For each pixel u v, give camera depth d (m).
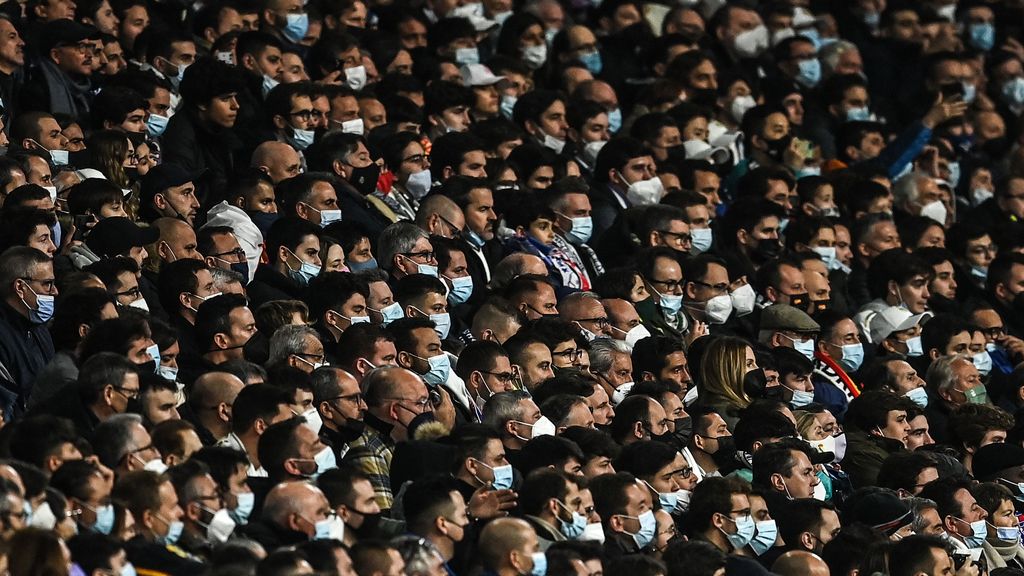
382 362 43.06
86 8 57.12
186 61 56.28
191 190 47.72
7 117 51.16
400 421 41.00
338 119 55.84
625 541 40.50
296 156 51.47
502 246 53.47
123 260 42.56
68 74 52.97
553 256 53.50
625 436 45.47
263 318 43.38
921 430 51.28
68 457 34.09
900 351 58.97
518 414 42.78
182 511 34.62
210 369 42.25
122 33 58.47
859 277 62.16
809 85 75.25
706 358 50.47
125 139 48.56
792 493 45.53
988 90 81.94
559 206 55.53
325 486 36.50
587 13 76.12
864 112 73.94
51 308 40.47
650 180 59.66
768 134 68.19
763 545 42.91
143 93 52.22
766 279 57.75
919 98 79.00
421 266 48.75
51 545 29.50
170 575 32.88
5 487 30.94
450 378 44.66
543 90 63.16
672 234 56.41
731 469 46.97
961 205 73.62
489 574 36.66
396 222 50.56
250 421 37.97
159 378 37.78
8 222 41.81
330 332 45.12
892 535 45.97
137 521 33.69
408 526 37.12
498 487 39.75
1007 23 87.00
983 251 65.62
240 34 56.88
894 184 68.94
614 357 48.53
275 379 39.66
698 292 54.91
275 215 48.81
